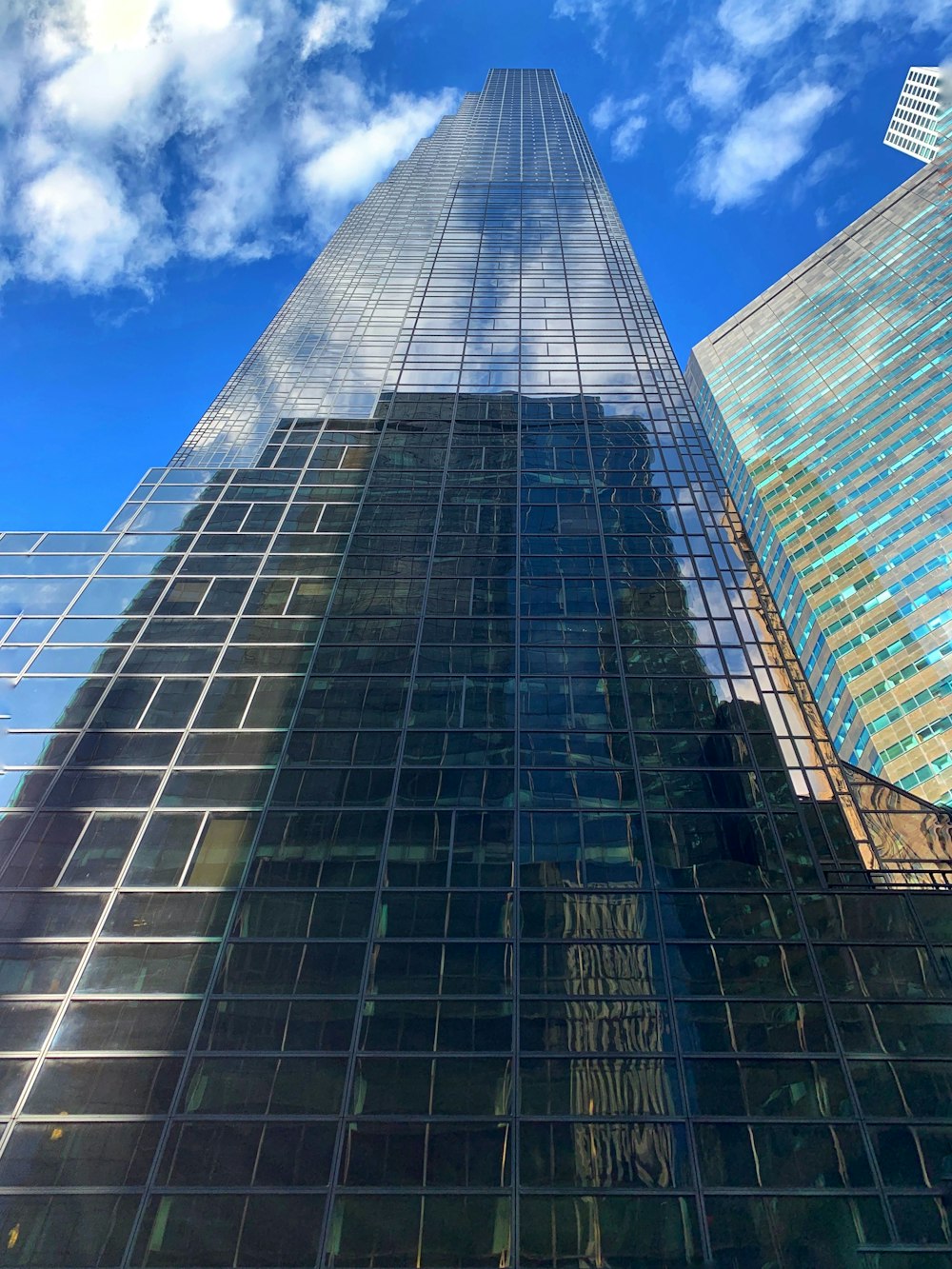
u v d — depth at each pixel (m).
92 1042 24.02
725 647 37.00
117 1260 19.73
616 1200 20.48
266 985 25.20
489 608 39.41
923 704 80.19
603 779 31.36
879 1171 20.72
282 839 29.55
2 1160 21.55
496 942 26.16
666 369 58.34
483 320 67.12
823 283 152.00
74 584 42.44
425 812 30.31
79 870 28.61
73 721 34.41
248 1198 20.77
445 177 104.56
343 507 47.00
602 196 94.19
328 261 83.25
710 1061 23.11
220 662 37.16
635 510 45.44
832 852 28.69
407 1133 21.86
